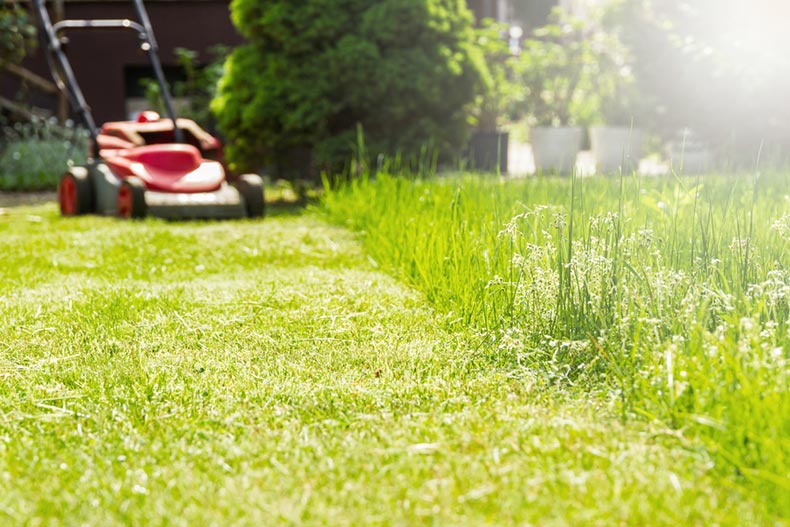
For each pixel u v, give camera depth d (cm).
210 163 875
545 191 674
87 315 424
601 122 1452
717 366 275
